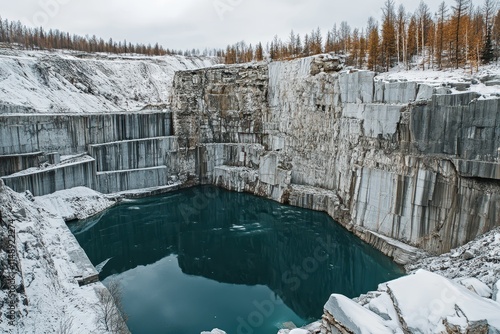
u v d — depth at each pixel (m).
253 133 74.00
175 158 73.12
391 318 17.05
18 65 88.06
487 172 33.09
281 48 103.62
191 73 73.56
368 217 46.53
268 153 68.50
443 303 16.47
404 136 41.72
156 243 51.56
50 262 33.53
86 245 50.12
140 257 47.81
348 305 17.30
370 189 46.16
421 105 39.53
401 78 50.41
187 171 74.38
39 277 29.53
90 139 64.19
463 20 54.38
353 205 49.38
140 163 69.56
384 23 69.38
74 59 120.69
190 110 73.69
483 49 50.28
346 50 84.50
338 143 56.19
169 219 59.31
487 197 33.50
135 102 125.06
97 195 60.75
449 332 15.19
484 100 33.38
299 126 63.81
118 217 59.25
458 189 35.88
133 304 36.94
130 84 131.75
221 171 74.56
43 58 107.88
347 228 50.66
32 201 49.16
